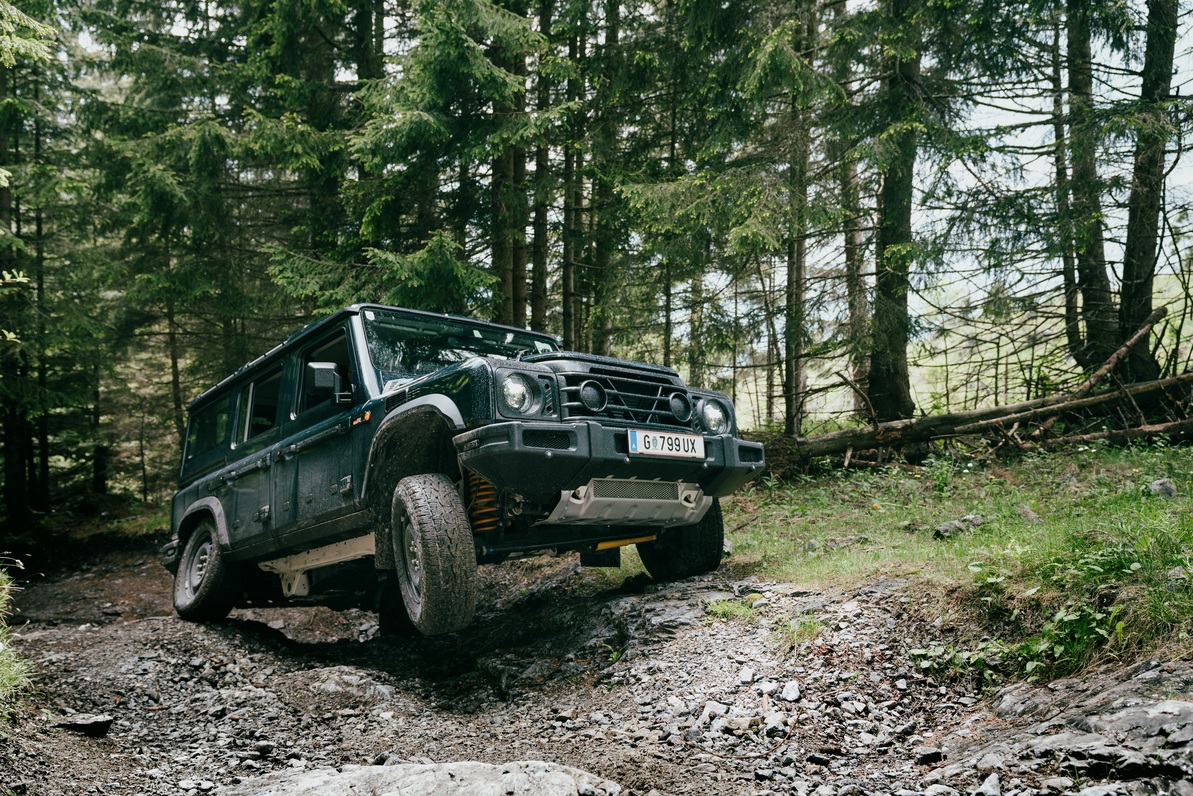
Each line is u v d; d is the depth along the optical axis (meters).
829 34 11.14
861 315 10.33
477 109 9.93
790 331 10.67
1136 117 8.80
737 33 9.86
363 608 6.43
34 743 3.43
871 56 10.60
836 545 5.88
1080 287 10.90
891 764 2.96
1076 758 2.53
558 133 11.26
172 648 5.11
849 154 9.49
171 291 11.98
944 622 3.89
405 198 10.58
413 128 9.19
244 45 13.80
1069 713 2.91
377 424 4.46
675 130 11.80
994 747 2.80
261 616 7.56
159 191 11.19
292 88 11.83
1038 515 5.95
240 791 2.90
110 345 15.88
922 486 8.25
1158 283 12.17
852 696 3.49
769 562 5.58
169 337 17.36
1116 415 9.91
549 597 6.40
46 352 14.21
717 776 2.88
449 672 4.96
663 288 12.46
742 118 9.91
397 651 5.52
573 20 10.66
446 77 9.30
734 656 3.95
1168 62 10.10
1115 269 10.70
